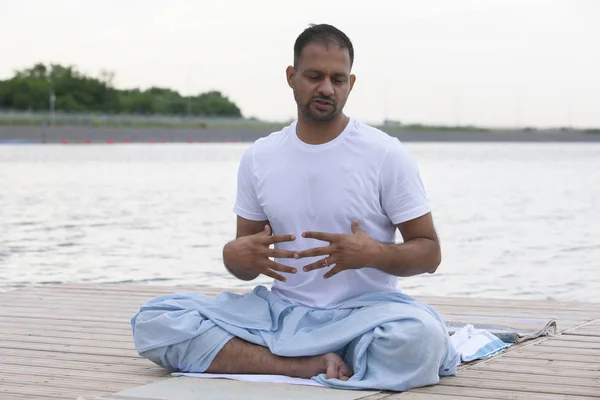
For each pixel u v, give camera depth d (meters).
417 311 4.06
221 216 16.91
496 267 10.40
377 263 4.02
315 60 4.13
